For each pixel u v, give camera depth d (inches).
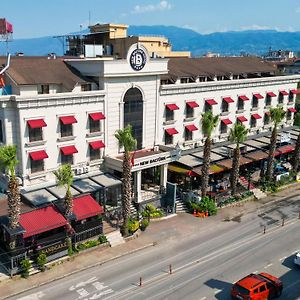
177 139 2313.0
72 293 1375.5
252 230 1899.6
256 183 2464.3
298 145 2536.9
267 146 2645.2
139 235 1813.5
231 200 2199.8
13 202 1422.2
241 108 2650.1
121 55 3459.6
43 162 1754.4
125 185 1731.1
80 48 3085.6
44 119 1715.1
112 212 1893.5
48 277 1464.1
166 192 2087.8
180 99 2262.6
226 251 1689.2
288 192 2434.8
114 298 1352.1
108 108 1923.0
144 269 1536.7
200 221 1988.2
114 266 1555.1
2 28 1834.4
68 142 1818.4
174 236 1818.4
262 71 2854.3
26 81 1705.2
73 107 1801.2
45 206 1601.9
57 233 1631.4
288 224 1977.1
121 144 1717.5
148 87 2070.6
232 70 2667.3
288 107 3078.2
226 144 2556.6
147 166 1961.1
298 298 1347.2
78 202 1679.4
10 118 1649.9
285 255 1667.1
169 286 1424.7
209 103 2394.2
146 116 2105.1
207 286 1428.4
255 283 1316.4
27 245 1536.7
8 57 1792.6
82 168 1883.6
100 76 1868.8
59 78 1838.1
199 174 2127.2
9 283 1419.8
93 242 1670.8
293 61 5442.9
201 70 2508.6
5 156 1387.8
